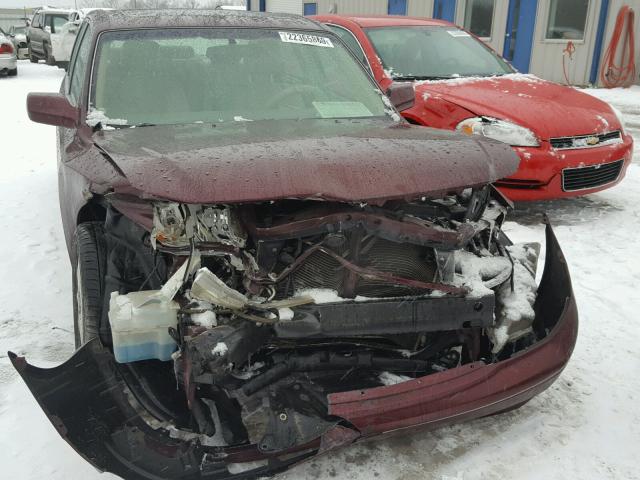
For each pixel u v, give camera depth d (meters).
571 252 4.78
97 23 3.52
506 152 2.58
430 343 2.58
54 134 9.35
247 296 2.24
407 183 2.23
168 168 2.16
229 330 2.12
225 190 2.07
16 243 4.77
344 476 2.40
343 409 2.12
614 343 3.42
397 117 3.32
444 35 6.85
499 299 2.56
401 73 6.25
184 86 3.14
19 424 2.65
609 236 5.14
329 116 3.16
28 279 4.14
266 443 2.15
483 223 2.56
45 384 2.04
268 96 3.19
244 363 2.33
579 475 2.43
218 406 2.34
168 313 2.17
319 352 2.41
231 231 2.22
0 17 51.72
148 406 2.22
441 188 2.28
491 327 2.52
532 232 5.16
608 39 14.30
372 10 16.92
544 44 14.77
